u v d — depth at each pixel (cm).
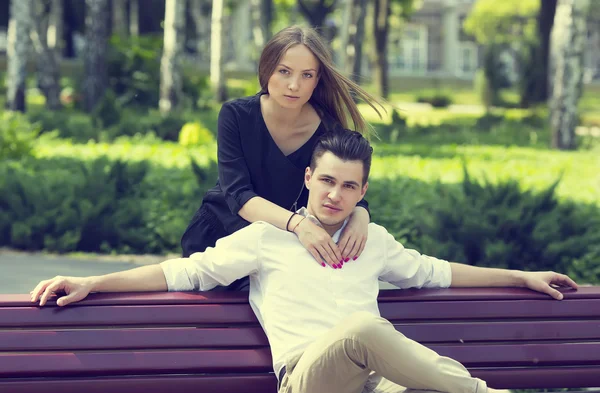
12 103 2753
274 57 484
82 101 3353
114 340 450
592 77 7250
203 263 468
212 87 4228
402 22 5653
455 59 7706
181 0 2809
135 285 462
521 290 499
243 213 493
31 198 1223
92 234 1197
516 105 4197
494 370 490
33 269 1055
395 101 4931
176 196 1265
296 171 515
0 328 441
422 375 417
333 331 423
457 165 2006
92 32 3206
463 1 7931
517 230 1079
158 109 3316
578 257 1090
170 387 459
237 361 460
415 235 1144
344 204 462
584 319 497
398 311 479
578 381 499
